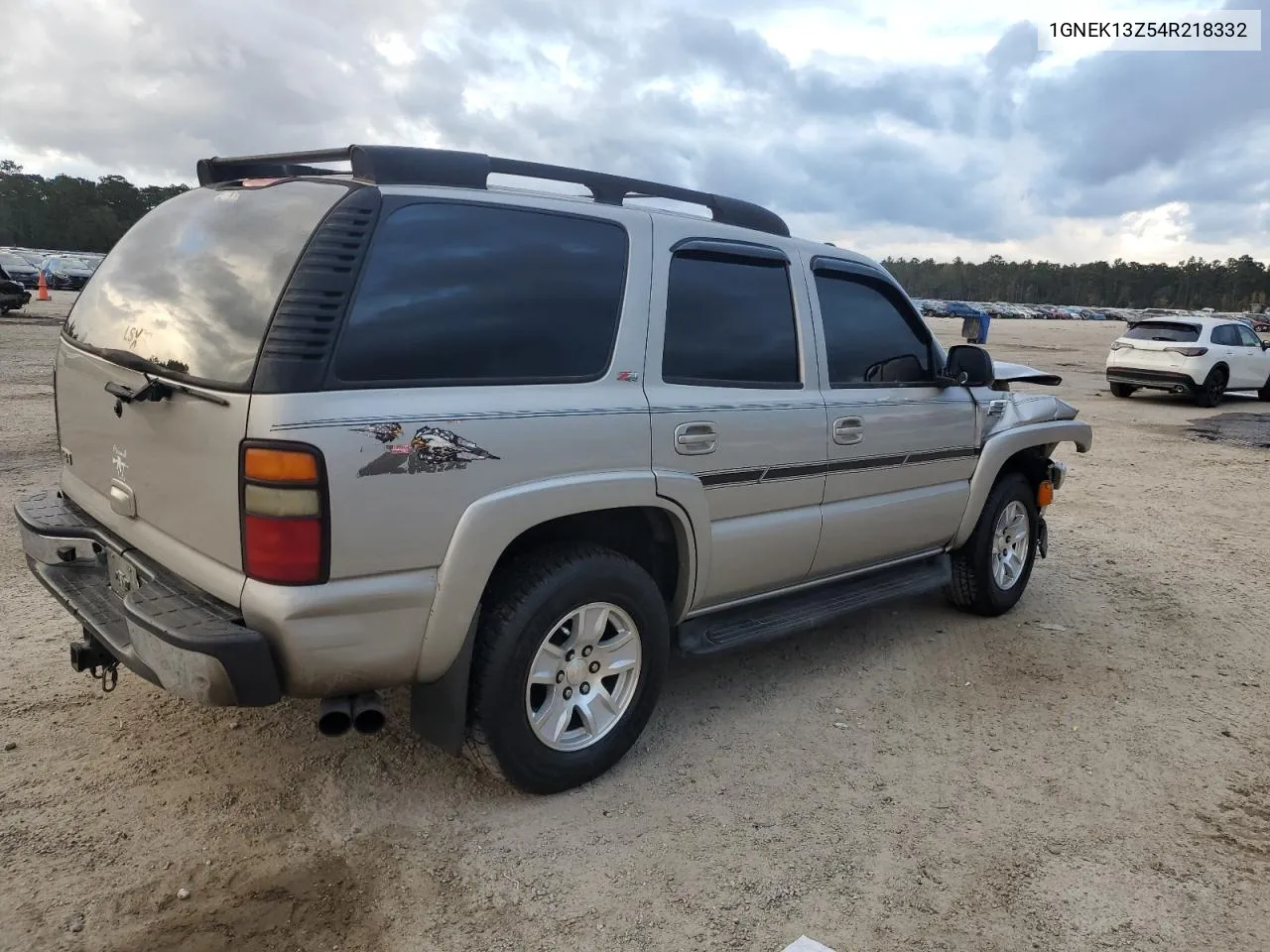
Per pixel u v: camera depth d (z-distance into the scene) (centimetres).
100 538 312
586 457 299
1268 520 806
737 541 359
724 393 349
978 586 509
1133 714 407
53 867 265
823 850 293
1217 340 1720
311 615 244
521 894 264
